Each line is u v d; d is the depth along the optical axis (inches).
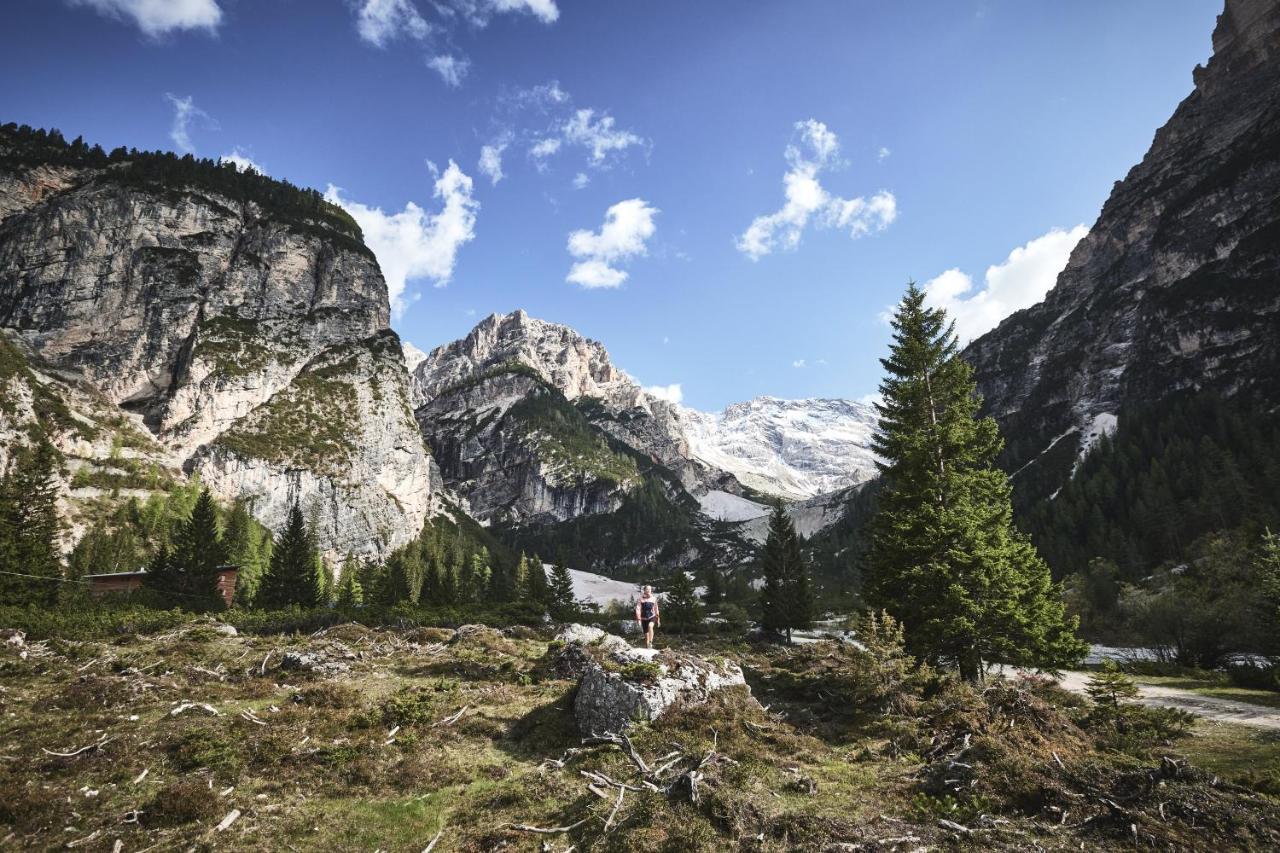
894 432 1354.6
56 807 486.6
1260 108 7711.6
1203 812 424.8
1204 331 5895.7
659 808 469.4
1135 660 1860.2
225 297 6299.2
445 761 645.9
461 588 4069.9
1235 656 1717.5
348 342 7027.6
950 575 1103.0
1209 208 6673.2
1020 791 480.4
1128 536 3602.4
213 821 483.2
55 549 2610.7
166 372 5654.5
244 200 7165.4
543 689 990.4
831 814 476.1
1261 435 4065.0
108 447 4478.3
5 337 4997.5
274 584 3034.0
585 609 4116.6
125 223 6117.1
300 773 595.2
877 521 1341.0
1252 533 2731.3
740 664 1325.0
